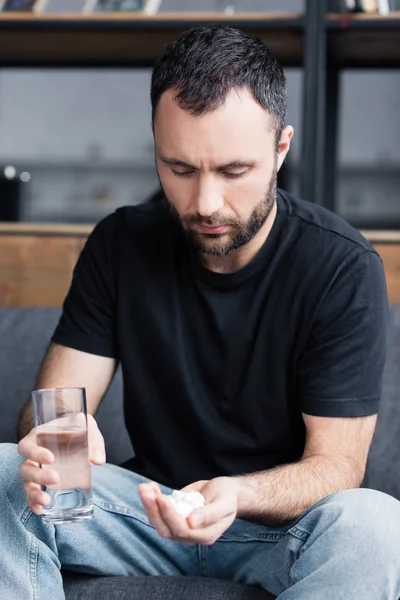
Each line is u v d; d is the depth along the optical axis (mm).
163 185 1631
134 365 1824
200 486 1467
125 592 1589
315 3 2643
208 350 1785
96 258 1897
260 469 1772
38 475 1390
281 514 1528
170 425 1805
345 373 1729
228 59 1568
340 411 1710
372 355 1751
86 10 2752
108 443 2197
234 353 1768
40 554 1529
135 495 1690
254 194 1604
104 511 1649
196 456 1791
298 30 2668
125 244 1877
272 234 1789
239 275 1769
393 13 2670
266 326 1765
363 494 1456
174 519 1339
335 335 1743
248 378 1760
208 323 1789
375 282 1776
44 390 1394
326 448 1689
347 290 1753
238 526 1704
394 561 1390
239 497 1450
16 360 2283
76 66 3107
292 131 1713
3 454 1555
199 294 1796
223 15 2664
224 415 1779
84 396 1411
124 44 2883
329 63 3027
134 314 1833
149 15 2693
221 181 1587
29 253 2580
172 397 1797
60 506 1396
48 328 2297
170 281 1821
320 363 1736
